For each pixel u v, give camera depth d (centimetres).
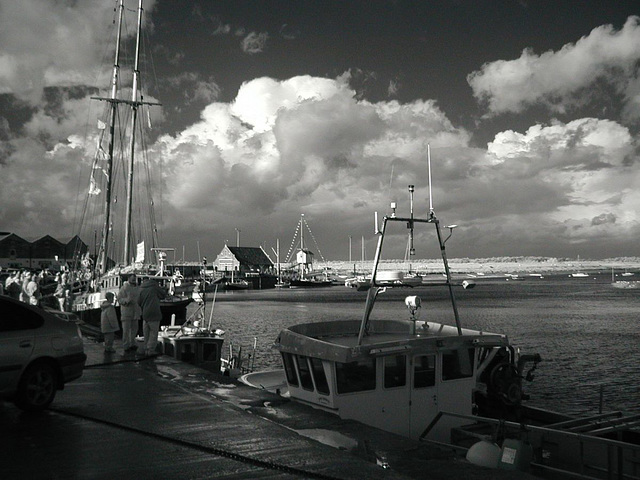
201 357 1894
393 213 1107
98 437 774
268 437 773
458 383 1070
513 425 870
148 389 1143
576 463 939
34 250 13050
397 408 1021
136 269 4816
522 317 7775
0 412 930
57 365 945
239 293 18225
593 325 6594
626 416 1043
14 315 914
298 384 1091
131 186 5659
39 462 662
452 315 8162
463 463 691
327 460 666
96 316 3725
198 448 720
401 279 1101
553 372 3472
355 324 1268
